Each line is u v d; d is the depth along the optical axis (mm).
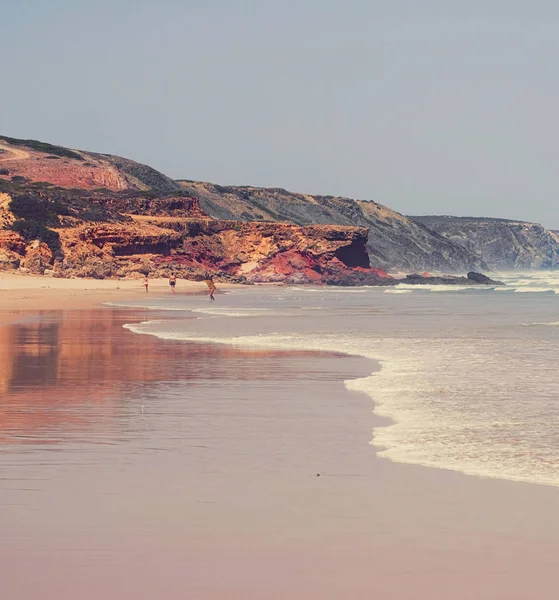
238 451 14180
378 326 44625
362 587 8344
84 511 10664
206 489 11727
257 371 25094
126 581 8453
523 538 9703
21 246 123062
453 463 13250
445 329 42500
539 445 14516
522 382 22344
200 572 8703
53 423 16719
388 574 8664
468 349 31500
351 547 9422
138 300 76562
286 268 145875
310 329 42031
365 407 18656
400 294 103938
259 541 9617
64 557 9094
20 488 11758
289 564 8922
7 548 9352
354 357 28859
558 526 10102
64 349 31547
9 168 199375
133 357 28906
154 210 158250
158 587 8312
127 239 133625
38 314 54094
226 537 9734
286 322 47500
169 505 10945
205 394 20625
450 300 85375
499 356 28953
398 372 24609
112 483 12047
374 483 12047
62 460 13500
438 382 22422
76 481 12141
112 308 62000
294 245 148250
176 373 24625
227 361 27672
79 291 93562
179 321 47875
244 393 20766
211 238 147250
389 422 16828
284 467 13039
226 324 45531
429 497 11320
